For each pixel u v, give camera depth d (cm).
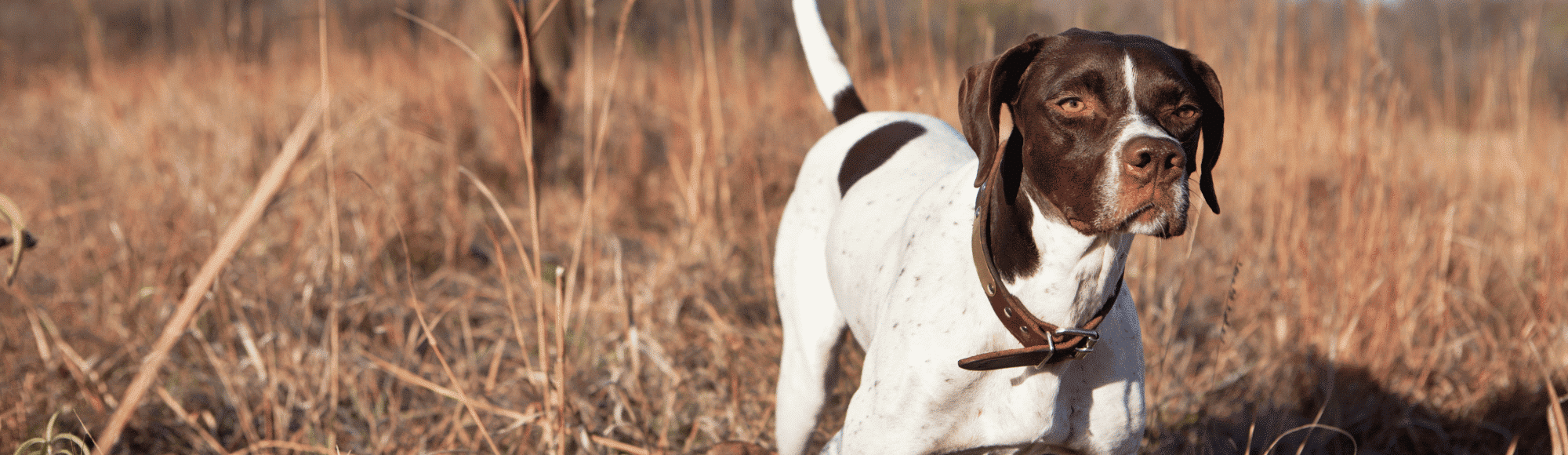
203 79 673
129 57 865
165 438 291
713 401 306
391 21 717
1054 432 191
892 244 213
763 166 504
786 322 263
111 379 312
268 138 540
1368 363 314
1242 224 409
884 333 195
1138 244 358
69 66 851
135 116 586
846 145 263
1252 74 437
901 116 267
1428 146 455
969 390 184
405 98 558
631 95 616
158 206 415
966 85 176
